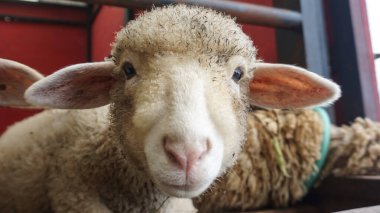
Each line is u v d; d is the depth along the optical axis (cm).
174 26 33
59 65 181
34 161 47
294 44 76
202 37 33
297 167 62
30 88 39
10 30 172
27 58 175
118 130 37
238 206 62
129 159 37
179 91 29
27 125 54
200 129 27
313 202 66
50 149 47
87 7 187
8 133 55
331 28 82
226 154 32
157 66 32
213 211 62
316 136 62
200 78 30
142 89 32
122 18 120
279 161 61
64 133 47
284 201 63
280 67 44
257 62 46
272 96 48
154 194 45
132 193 44
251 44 40
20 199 47
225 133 31
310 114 63
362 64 77
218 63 33
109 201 44
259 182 62
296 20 73
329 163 62
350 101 78
